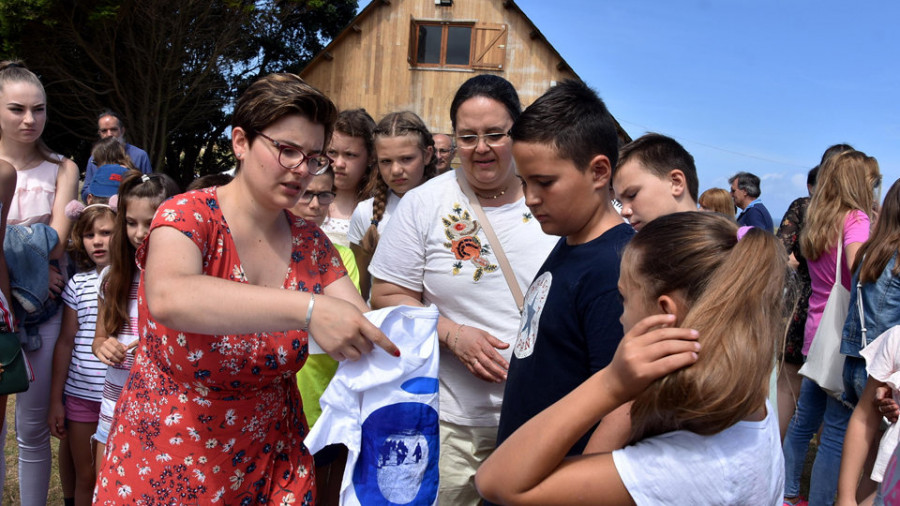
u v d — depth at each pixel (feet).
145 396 5.93
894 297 9.41
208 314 4.95
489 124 7.90
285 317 5.05
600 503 3.99
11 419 15.44
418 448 5.61
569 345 5.70
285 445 6.45
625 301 4.51
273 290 5.10
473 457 8.57
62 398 10.68
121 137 21.03
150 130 58.03
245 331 5.04
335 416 5.74
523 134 5.81
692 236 4.19
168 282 5.08
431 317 5.86
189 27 54.80
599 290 5.47
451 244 8.38
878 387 8.09
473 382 8.44
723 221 4.33
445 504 8.68
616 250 5.62
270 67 70.95
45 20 49.06
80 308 10.48
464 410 8.44
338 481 9.68
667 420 3.95
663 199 7.73
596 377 3.98
